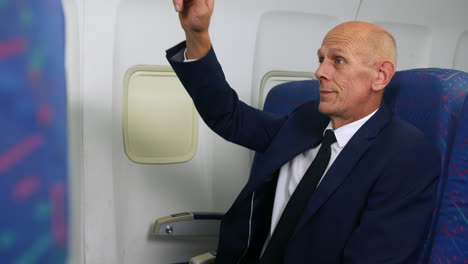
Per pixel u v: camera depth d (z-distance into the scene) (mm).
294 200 1271
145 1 1925
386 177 1133
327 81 1237
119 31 1935
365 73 1211
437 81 1192
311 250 1196
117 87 1981
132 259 2135
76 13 1847
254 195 1463
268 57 2236
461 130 1084
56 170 161
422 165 1124
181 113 2096
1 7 141
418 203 1116
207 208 2217
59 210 160
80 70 1902
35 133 150
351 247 1111
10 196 139
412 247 1086
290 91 1782
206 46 1291
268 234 1540
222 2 2061
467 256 1077
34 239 146
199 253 2248
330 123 1354
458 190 1090
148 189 2109
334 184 1178
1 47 140
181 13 1232
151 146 2070
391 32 2508
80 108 1927
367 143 1199
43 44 159
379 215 1103
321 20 2275
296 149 1371
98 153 1986
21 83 146
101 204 2025
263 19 2168
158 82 2043
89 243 2033
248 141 1514
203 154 2188
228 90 1401
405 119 1293
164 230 1909
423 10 2494
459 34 2639
